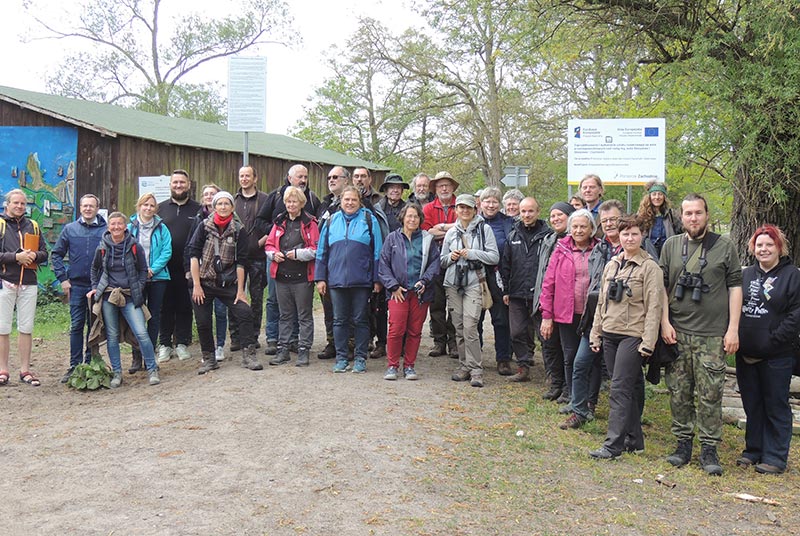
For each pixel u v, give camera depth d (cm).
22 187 1363
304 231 735
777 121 791
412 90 2783
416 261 696
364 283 704
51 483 440
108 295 707
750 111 800
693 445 568
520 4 1009
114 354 720
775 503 445
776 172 814
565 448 528
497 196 758
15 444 520
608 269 530
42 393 692
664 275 525
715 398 505
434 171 2898
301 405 593
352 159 2269
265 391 635
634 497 443
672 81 890
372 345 834
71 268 748
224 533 372
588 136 874
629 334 511
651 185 660
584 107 2372
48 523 383
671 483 468
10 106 1369
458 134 2723
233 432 528
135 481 439
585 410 582
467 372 710
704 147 857
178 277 803
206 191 788
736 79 808
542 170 2727
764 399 525
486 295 702
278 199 793
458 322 705
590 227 600
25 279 728
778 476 504
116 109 1700
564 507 422
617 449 514
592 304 559
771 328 508
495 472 472
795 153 795
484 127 2580
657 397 721
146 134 1364
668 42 966
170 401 620
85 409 630
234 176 1598
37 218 1357
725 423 654
